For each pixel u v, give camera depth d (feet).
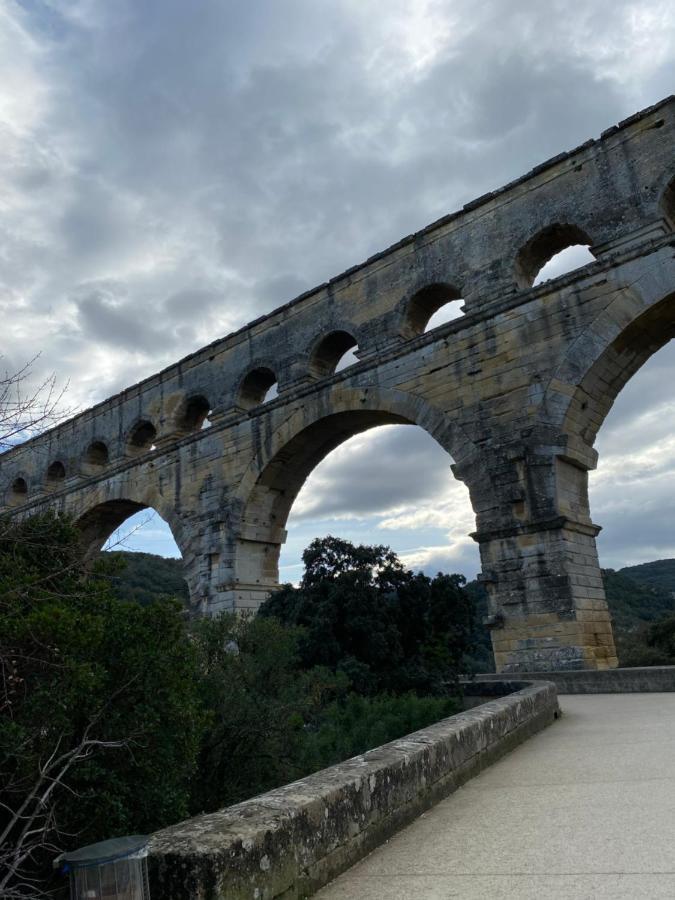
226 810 18.48
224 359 126.11
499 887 16.62
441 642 83.25
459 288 93.25
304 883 17.78
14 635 24.49
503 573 78.54
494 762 34.24
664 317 76.07
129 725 27.04
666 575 479.41
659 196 76.33
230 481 116.37
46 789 23.80
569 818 22.25
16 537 31.48
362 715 64.08
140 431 145.07
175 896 15.01
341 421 105.50
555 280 81.87
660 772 28.02
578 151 84.84
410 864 19.56
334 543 86.22
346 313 107.14
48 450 166.50
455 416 87.86
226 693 45.98
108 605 30.50
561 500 77.05
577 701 61.26
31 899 20.31
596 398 81.20
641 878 16.20
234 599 109.40
